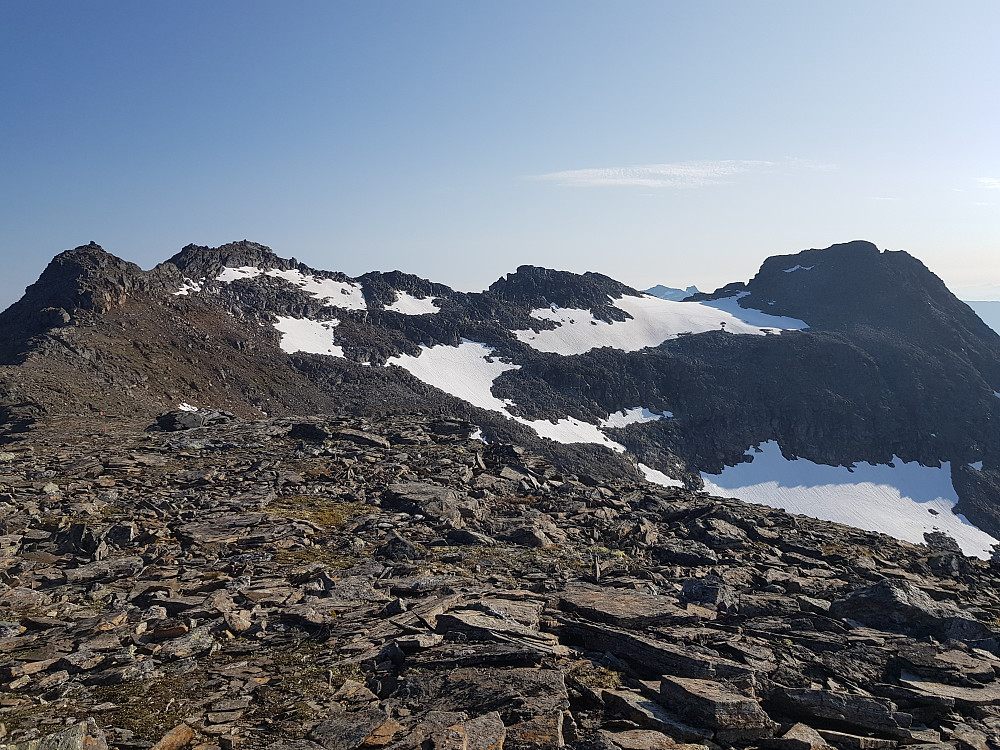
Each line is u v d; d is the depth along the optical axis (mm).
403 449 51531
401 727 11297
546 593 19344
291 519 28969
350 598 19141
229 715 11836
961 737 12719
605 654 15117
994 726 13258
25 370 98750
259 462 43875
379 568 22797
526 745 10883
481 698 12305
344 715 11719
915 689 14219
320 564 22781
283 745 10648
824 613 19281
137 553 24297
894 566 26703
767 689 13602
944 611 18656
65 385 96250
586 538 30000
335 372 190750
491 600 18203
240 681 13461
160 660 14633
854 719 12883
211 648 15336
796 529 33312
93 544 24266
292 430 58188
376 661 14266
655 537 30328
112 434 59312
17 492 32000
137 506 31000
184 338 165250
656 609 17609
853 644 16656
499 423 191375
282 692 12844
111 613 17406
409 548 25219
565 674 13727
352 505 33781
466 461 46594
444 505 32625
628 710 12500
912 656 15805
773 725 12188
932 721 13523
